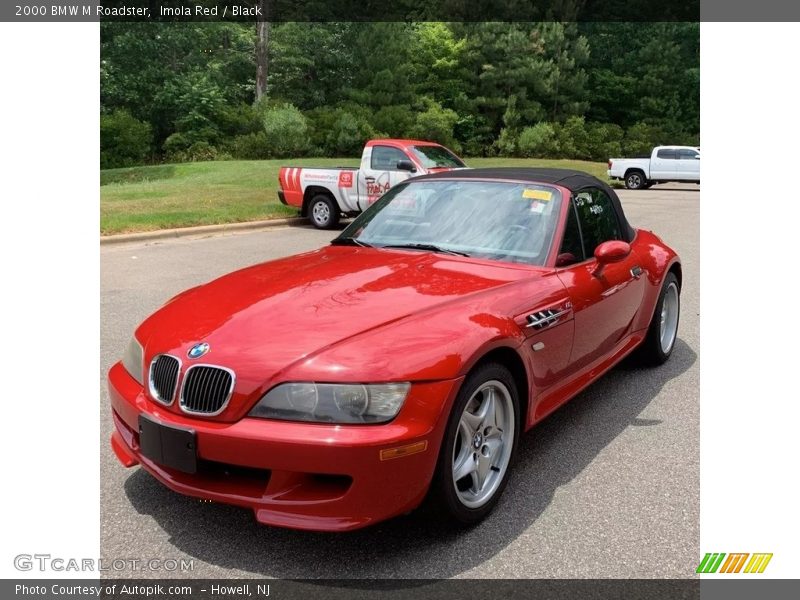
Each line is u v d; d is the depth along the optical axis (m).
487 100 45.16
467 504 2.93
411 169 12.60
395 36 42.75
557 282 3.66
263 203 15.86
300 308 3.05
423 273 3.50
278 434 2.57
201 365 2.77
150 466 2.92
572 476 3.47
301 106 41.75
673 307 5.46
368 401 2.59
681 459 3.66
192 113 33.53
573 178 4.45
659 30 49.72
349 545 2.86
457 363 2.76
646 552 2.81
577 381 3.94
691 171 26.50
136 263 9.44
